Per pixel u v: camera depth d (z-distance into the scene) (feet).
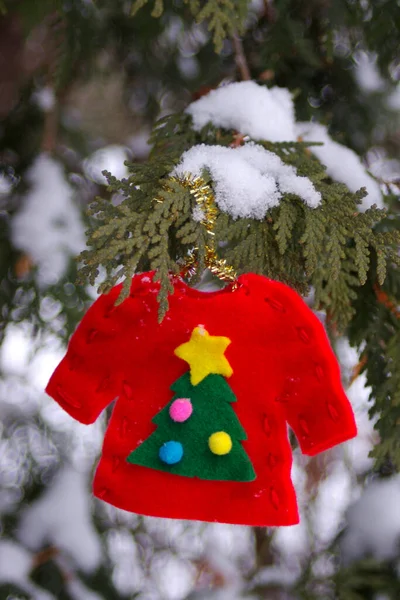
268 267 1.63
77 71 2.25
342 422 1.52
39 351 2.22
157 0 1.69
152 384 1.55
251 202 1.59
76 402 1.55
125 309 1.54
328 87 2.20
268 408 1.54
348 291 1.75
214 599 2.43
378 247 1.55
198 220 1.53
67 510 2.35
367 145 2.25
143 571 2.65
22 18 2.09
